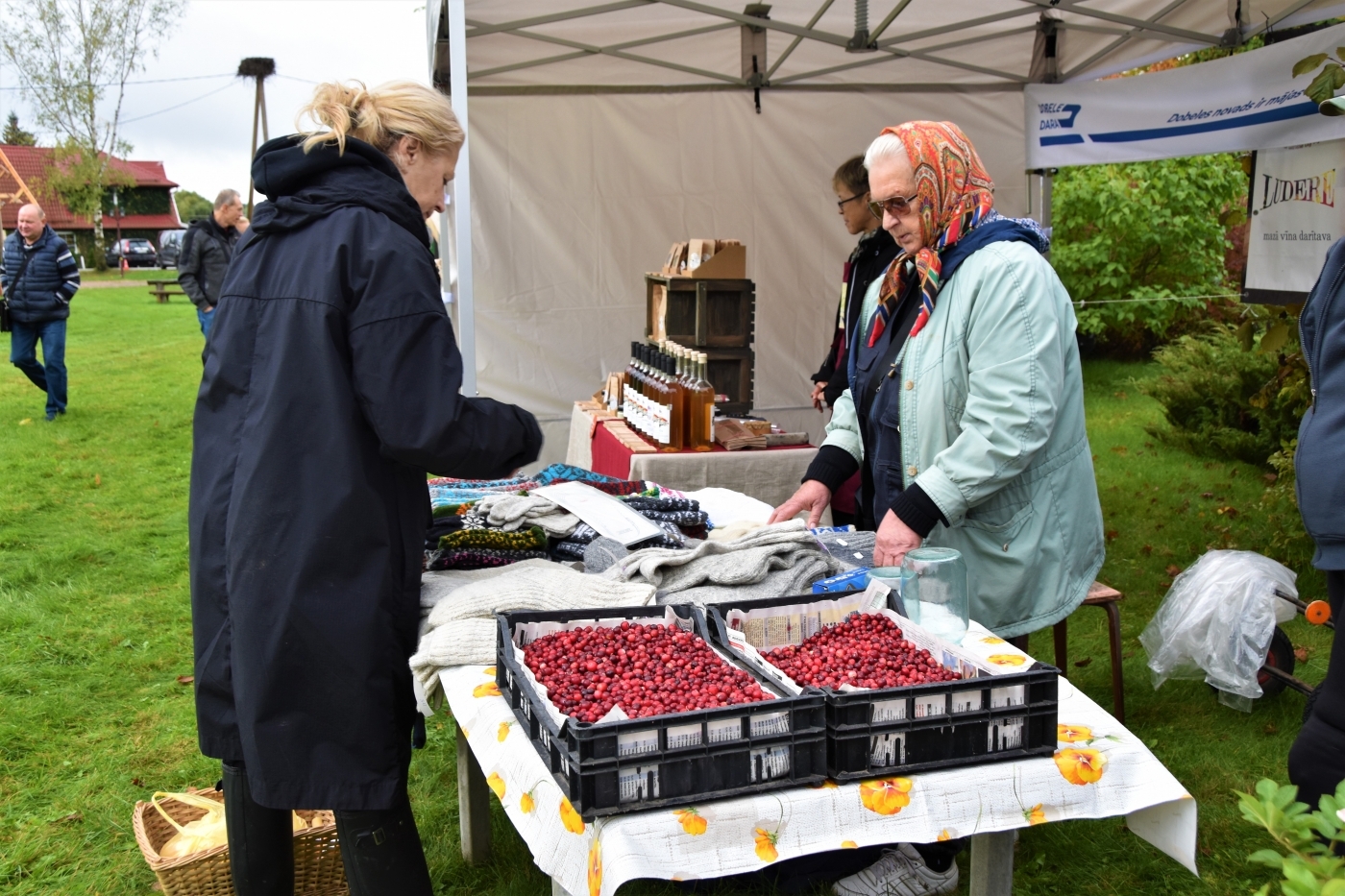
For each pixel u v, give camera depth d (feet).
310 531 5.82
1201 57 24.85
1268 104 14.42
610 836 4.39
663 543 8.13
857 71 21.25
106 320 64.28
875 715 4.78
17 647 15.01
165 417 32.89
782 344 22.67
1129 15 16.96
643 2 16.52
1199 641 11.62
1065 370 7.65
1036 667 5.06
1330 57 12.55
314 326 5.86
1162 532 19.43
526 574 7.15
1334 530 5.39
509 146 21.04
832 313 22.76
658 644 5.68
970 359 7.54
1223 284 37.06
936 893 8.23
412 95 6.50
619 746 4.46
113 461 27.22
